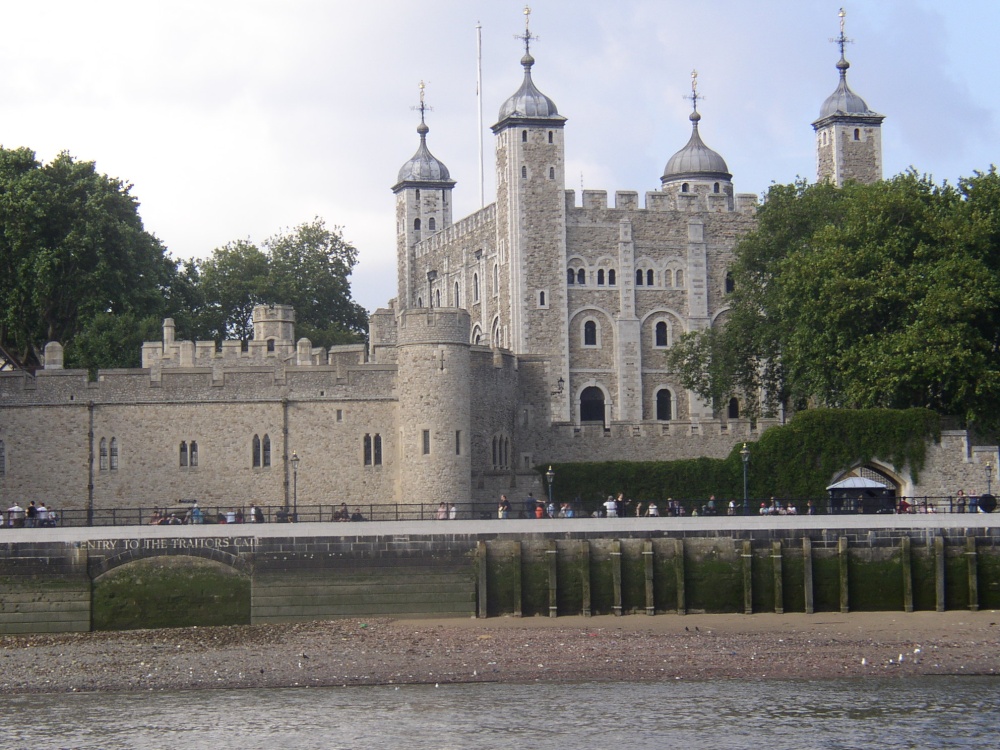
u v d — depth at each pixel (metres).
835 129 116.94
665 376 112.56
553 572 60.06
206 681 50.66
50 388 75.56
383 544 59.94
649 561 60.25
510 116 111.19
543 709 46.97
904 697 48.12
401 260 135.75
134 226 98.44
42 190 91.31
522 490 77.19
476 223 120.00
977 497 72.69
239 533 59.69
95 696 49.12
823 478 76.44
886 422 76.56
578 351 111.44
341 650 54.22
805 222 91.56
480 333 118.88
